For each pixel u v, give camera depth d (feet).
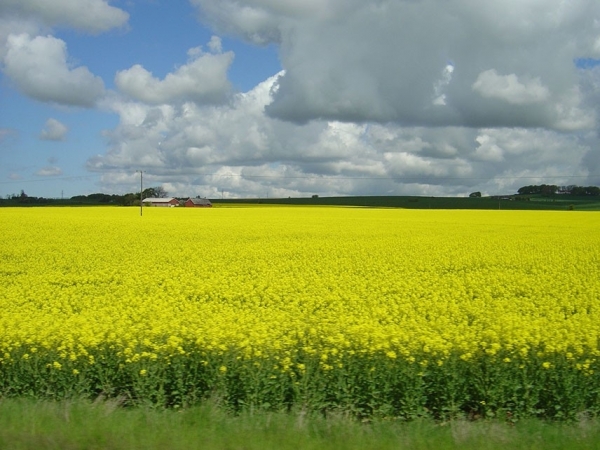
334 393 24.77
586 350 25.81
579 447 18.45
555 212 191.83
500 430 20.08
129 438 17.87
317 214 173.06
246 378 24.63
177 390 25.25
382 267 62.13
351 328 29.53
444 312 38.32
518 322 32.07
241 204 302.66
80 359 26.35
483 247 81.35
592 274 58.54
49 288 50.21
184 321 33.32
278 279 53.52
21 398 24.44
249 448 17.48
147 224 119.34
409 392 24.31
